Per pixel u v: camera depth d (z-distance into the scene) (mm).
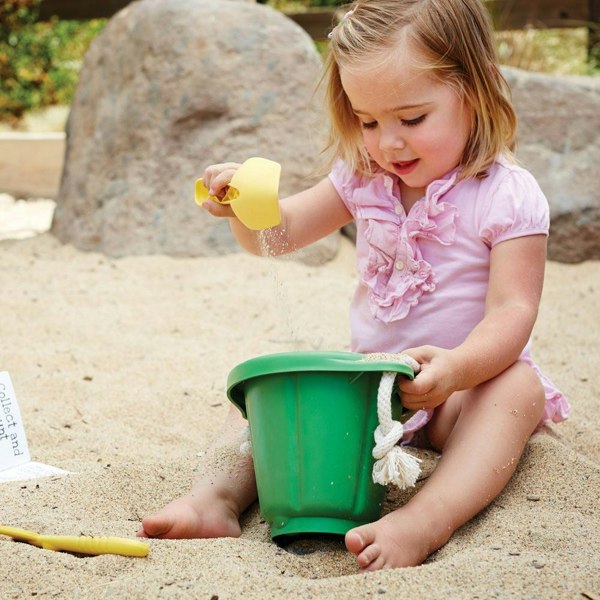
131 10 5195
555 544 1818
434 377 1853
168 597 1619
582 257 4734
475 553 1768
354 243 4914
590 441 2508
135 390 2959
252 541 1894
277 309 3916
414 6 2074
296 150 4781
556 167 4828
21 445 2311
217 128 4801
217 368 3193
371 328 2307
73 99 5363
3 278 4340
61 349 3391
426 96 2072
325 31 7180
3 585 1678
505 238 2139
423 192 2264
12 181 7477
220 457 2092
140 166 4855
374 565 1749
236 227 2387
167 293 4156
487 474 1928
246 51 4852
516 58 6629
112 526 1938
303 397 1834
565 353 3385
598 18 6617
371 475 1866
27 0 8047
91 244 4859
